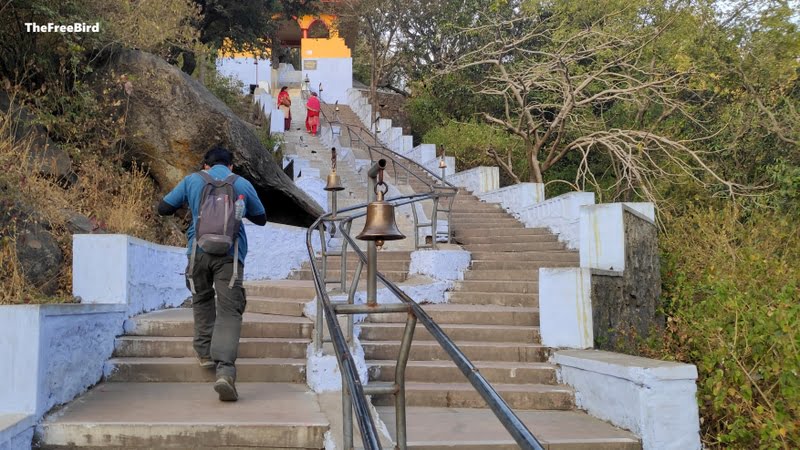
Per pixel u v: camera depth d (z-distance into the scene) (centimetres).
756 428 562
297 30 3769
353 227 1280
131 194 894
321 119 2430
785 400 577
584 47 1769
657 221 1303
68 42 896
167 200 515
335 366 541
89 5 952
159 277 737
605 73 1634
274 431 430
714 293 831
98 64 1003
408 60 2716
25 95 891
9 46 906
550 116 2123
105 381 557
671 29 1617
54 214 705
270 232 976
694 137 1655
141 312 675
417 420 536
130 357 591
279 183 1161
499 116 2433
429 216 1310
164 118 1006
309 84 3059
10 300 559
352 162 1812
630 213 885
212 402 491
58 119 898
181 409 468
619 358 573
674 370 498
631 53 1603
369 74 3650
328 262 993
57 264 668
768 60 1474
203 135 1024
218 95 2208
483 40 2388
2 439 368
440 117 2439
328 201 1395
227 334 494
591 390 570
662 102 1603
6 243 605
